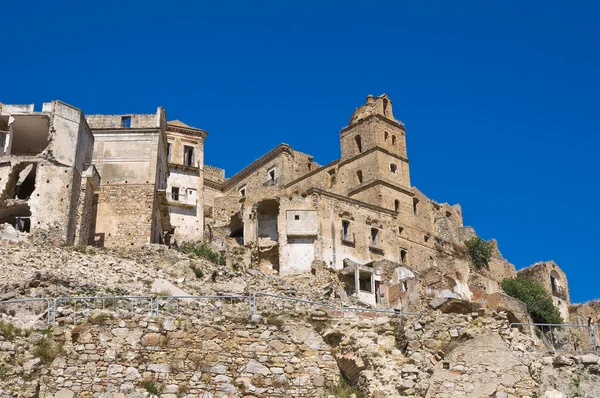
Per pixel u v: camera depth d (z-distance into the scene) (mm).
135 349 26938
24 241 46469
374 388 27656
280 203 75938
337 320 30328
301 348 29047
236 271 54312
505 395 28219
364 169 94125
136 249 50562
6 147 52750
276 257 75438
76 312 28047
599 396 28406
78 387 25719
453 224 108188
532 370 28797
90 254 47344
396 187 93062
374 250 80438
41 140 56219
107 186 58938
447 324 30156
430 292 73500
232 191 106188
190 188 85875
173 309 30234
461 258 98625
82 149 54625
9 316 28578
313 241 74625
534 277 101500
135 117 62844
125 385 26062
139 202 58656
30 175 53281
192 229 83625
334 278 72938
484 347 29344
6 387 24828
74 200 51875
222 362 27703
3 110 53438
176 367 26984
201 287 45156
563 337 60781
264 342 28672
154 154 60750
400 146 98062
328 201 78375
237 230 82375
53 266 42844
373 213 82938
